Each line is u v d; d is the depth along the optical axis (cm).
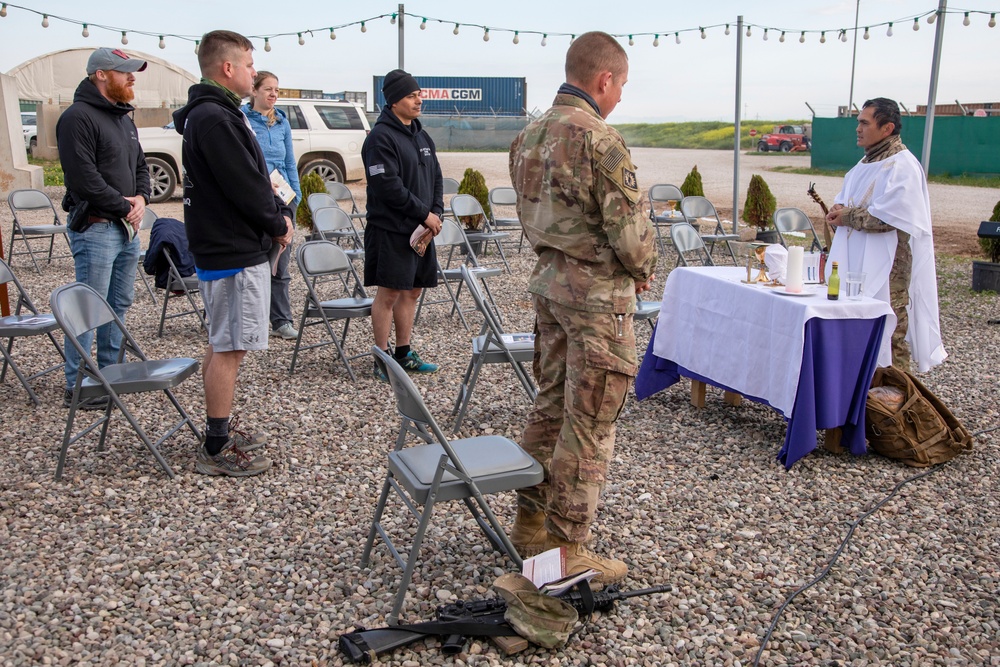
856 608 289
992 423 475
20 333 461
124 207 453
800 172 2505
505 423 466
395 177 497
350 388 521
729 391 489
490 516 276
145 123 2423
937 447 415
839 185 2092
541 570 270
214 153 343
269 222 360
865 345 409
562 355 288
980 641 271
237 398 496
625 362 269
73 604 276
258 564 307
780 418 484
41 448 412
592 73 266
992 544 336
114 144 455
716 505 368
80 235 450
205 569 303
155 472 386
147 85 2417
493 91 3344
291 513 350
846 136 2488
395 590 292
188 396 498
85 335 461
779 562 320
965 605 293
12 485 368
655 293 832
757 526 349
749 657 261
